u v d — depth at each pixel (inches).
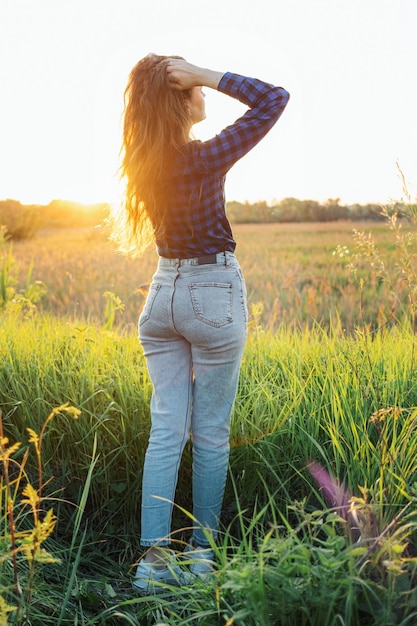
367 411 99.7
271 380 116.7
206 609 70.6
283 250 714.2
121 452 108.4
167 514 91.3
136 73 90.1
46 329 157.4
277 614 64.4
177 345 94.4
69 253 687.1
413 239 103.7
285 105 89.6
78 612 82.1
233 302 89.4
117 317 359.6
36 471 110.4
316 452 100.3
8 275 254.2
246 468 103.1
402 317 148.9
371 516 78.9
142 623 81.7
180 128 87.4
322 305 316.8
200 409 93.8
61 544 98.3
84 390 114.3
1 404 115.8
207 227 88.0
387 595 63.1
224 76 88.7
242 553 78.6
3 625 63.6
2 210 837.8
